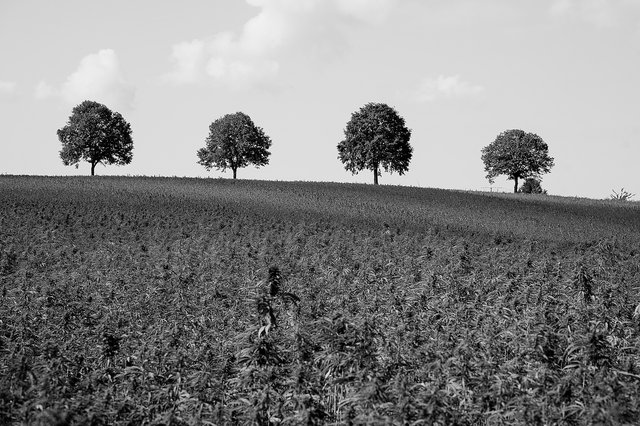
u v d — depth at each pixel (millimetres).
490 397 11422
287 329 15820
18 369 12438
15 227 38219
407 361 12930
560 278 23562
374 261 26891
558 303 18547
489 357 12945
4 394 11383
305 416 10391
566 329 14508
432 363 12422
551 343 12719
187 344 15648
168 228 40062
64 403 10992
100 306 19906
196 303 20062
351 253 30344
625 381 11648
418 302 18797
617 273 25172
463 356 12602
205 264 27328
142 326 17875
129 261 28609
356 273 24844
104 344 14477
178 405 11648
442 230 42344
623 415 10055
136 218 42719
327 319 13414
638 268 27281
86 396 11703
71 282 23625
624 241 40938
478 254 31172
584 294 18250
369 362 12328
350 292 21062
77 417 10109
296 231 39438
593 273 24406
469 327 15844
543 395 11070
